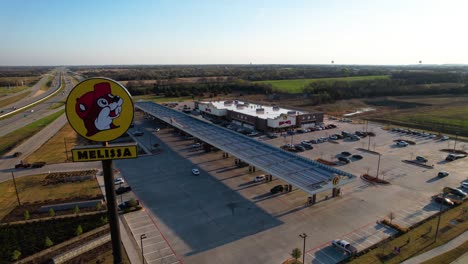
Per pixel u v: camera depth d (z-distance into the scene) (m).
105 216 43.84
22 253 35.78
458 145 79.19
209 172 61.34
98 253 35.75
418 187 53.47
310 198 47.31
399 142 80.00
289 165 52.09
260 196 50.47
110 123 24.25
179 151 75.88
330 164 65.62
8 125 108.69
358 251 35.56
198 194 51.41
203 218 43.62
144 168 63.78
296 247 36.56
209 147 75.00
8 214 45.16
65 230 40.62
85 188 54.47
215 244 37.41
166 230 40.59
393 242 37.09
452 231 39.16
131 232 40.19
